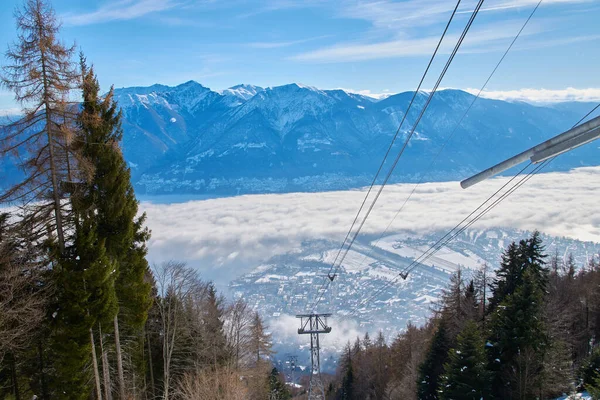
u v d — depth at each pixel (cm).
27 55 1616
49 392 2092
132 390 2658
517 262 3953
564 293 4581
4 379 2019
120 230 2070
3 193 1667
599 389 2142
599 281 4231
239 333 3906
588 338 3822
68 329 1797
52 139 1734
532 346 2728
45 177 1748
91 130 1933
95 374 1930
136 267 2255
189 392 2867
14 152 1641
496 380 2856
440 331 3603
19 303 1731
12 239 1752
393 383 4641
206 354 3381
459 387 2681
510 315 2819
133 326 2317
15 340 1827
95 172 1939
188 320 3388
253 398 3675
